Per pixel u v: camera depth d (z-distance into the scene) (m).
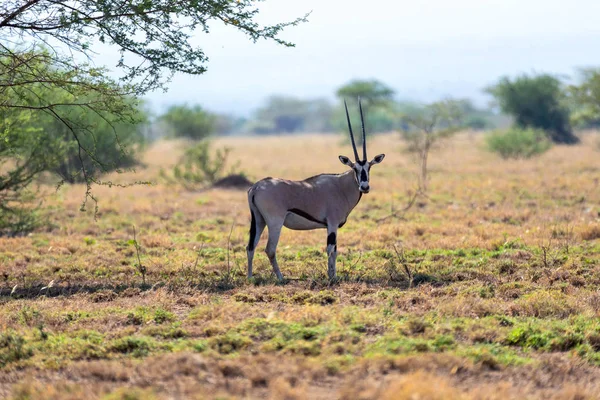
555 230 43.00
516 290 29.02
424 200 62.38
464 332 22.75
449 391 16.64
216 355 20.09
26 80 31.53
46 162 48.28
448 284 30.45
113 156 75.00
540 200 60.09
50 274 34.09
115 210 58.16
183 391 17.47
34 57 30.67
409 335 22.38
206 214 56.34
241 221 52.56
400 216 52.69
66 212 56.75
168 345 21.36
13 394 17.62
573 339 22.33
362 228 46.91
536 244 39.47
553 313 25.52
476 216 51.59
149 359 19.80
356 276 31.77
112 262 36.56
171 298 27.89
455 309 25.34
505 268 33.56
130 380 18.36
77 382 18.56
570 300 26.70
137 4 29.34
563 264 34.31
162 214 56.31
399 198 64.50
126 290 29.66
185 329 23.17
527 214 51.69
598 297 27.20
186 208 59.16
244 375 18.80
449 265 34.53
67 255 39.03
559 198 62.00
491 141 115.88
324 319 23.73
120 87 31.08
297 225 32.56
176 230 48.50
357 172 32.34
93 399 16.89
